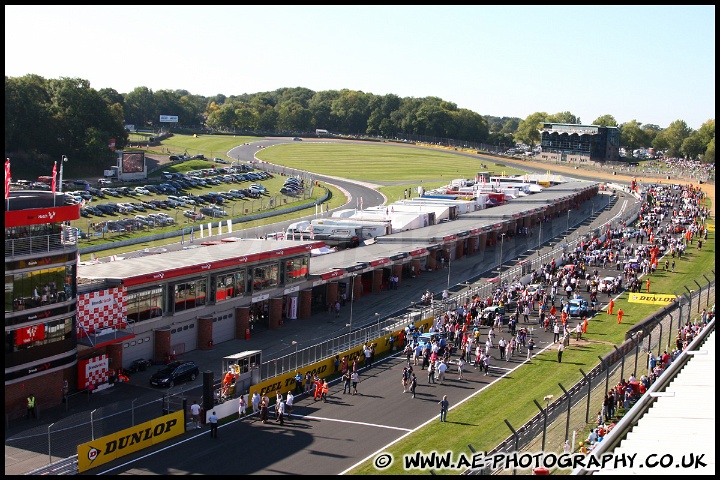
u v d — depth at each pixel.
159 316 65.75
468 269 108.69
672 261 111.62
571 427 51.25
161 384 59.06
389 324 78.06
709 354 58.19
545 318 81.06
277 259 78.44
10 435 49.00
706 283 98.69
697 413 44.78
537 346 73.19
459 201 142.75
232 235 127.56
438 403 57.53
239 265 73.38
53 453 46.31
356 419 54.03
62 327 55.03
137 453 47.56
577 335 75.94
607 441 40.56
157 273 64.62
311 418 54.19
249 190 178.62
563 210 165.25
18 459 45.38
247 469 45.31
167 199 155.12
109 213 141.62
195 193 175.12
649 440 40.59
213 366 64.75
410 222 118.38
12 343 51.59
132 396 57.12
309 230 108.69
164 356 65.19
